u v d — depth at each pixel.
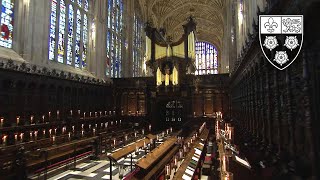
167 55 27.50
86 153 14.66
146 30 29.91
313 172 3.55
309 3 2.93
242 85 15.77
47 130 15.45
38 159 9.77
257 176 6.11
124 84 27.86
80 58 22.64
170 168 7.00
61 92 18.06
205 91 26.52
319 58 3.41
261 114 8.95
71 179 10.23
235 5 23.58
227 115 25.33
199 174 7.52
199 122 25.34
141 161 7.21
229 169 6.09
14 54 14.98
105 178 10.37
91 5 24.67
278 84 6.65
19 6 15.63
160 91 26.97
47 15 17.52
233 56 26.80
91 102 22.56
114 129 21.58
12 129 12.45
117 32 31.22
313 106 3.62
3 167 8.24
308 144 3.86
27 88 14.80
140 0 40.62
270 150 7.17
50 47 18.31
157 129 27.17
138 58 39.91
